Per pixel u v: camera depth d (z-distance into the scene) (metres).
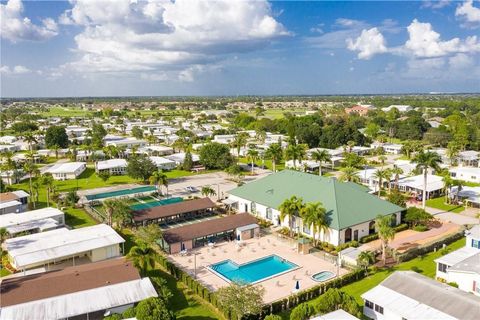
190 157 158.25
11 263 70.12
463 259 62.72
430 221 93.19
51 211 92.88
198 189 126.25
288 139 199.62
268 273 67.31
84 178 144.00
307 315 47.91
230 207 101.19
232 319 51.62
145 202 111.38
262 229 87.88
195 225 81.25
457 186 117.50
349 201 84.25
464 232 82.88
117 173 150.62
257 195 96.38
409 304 49.06
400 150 193.88
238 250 76.62
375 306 51.06
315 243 78.75
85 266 64.12
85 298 53.12
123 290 55.19
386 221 70.25
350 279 63.09
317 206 77.06
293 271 67.44
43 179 112.81
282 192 93.25
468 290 57.47
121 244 79.44
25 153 185.50
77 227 90.00
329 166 162.88
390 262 70.38
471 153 170.62
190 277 62.22
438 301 48.72
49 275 59.41
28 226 83.38
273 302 55.34
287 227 87.12
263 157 173.50
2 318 48.28
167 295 54.47
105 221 92.56
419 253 73.31
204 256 74.00
